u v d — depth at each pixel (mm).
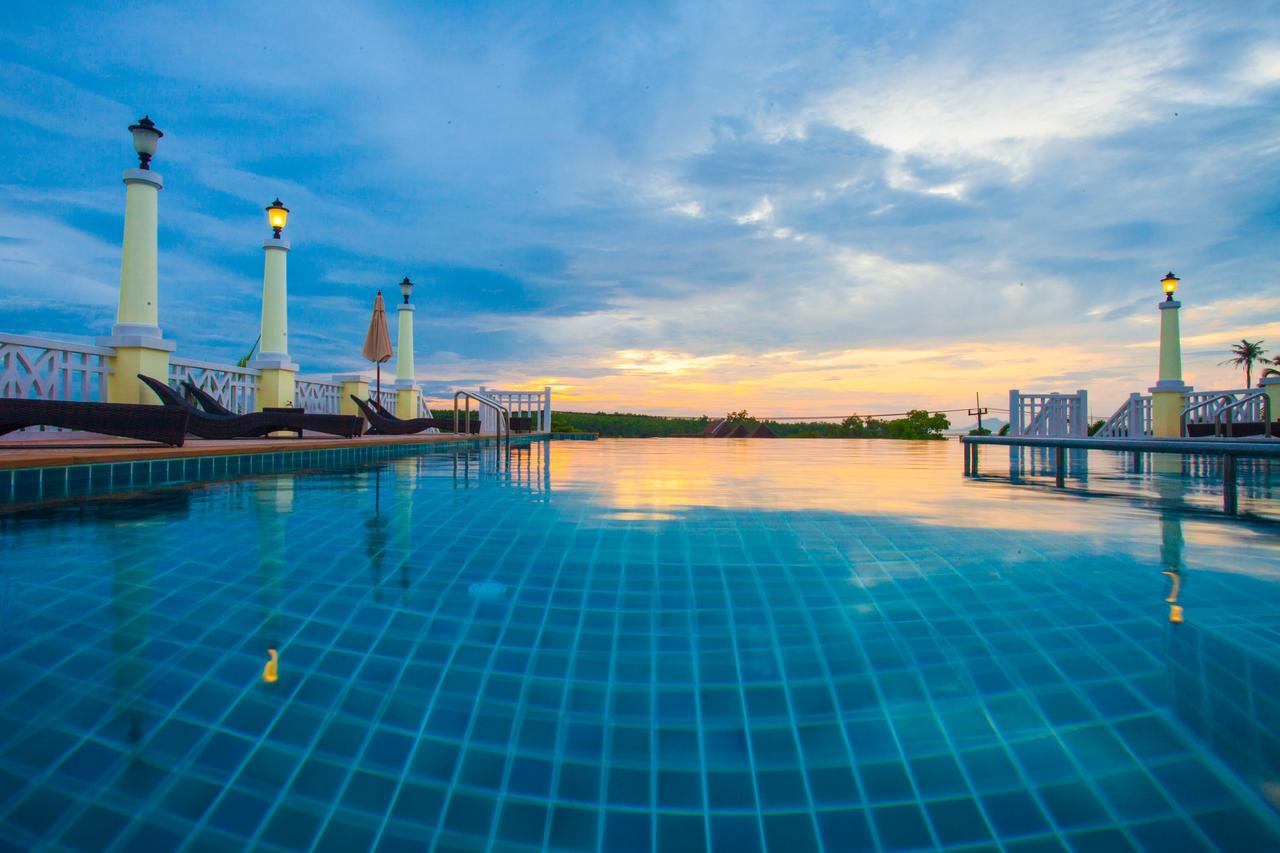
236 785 1055
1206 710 1236
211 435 6172
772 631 1540
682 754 1156
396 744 1160
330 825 995
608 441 15633
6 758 1079
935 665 1394
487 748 1159
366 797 1047
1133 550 2129
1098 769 1108
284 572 1889
